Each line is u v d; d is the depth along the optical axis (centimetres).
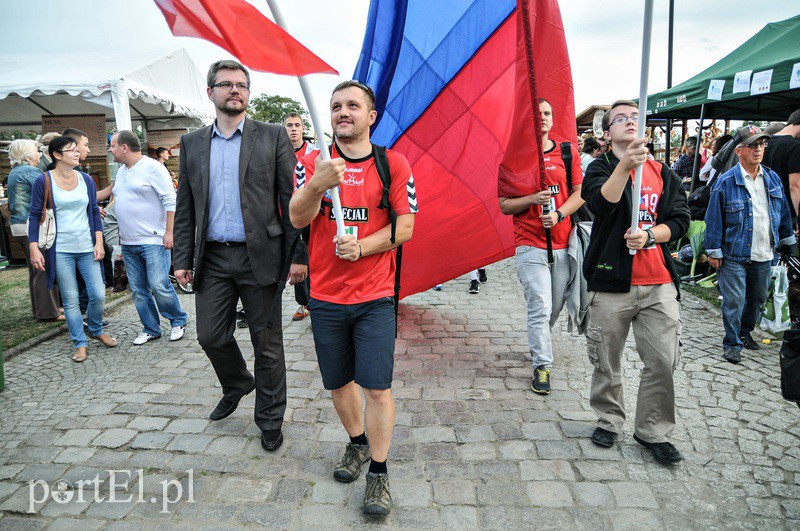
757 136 401
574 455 289
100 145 917
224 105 288
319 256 248
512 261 873
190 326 552
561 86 383
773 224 415
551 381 390
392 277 254
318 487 264
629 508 244
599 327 290
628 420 328
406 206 244
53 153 445
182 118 1162
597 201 272
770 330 461
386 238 239
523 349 462
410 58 459
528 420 330
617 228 279
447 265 526
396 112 473
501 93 477
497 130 488
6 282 777
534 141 370
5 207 763
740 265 415
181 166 305
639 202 258
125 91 786
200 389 389
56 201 442
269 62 187
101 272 482
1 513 248
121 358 459
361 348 244
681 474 270
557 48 378
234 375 323
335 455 294
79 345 457
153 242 480
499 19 457
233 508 249
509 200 385
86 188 465
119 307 633
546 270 384
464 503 250
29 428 330
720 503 247
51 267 443
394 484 265
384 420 243
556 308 403
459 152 491
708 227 423
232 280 304
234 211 297
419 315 571
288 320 564
